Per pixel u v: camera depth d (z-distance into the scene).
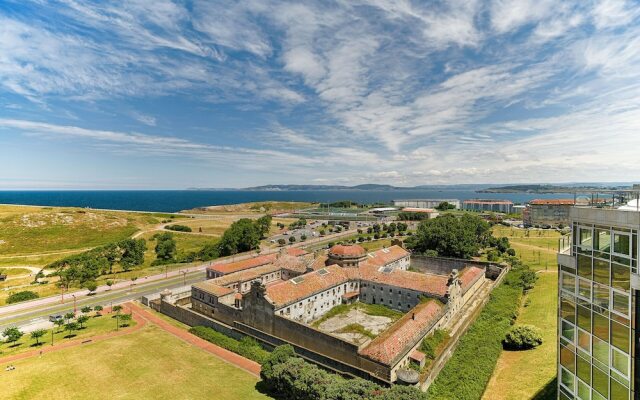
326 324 77.31
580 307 30.06
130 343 70.50
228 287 93.31
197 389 54.22
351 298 89.25
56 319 82.81
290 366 51.97
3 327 81.19
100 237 199.50
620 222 25.62
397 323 66.69
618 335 26.25
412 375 49.22
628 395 25.52
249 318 74.31
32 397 51.84
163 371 59.59
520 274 101.56
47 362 62.34
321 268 90.62
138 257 140.88
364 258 98.94
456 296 80.75
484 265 113.38
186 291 97.25
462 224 136.75
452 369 56.88
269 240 190.62
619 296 26.09
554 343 61.03
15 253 166.75
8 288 115.88
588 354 29.23
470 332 69.81
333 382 48.16
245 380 57.12
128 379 56.97
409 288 82.44
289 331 66.38
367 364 54.59
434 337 65.06
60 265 134.75
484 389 50.62
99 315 87.69
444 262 120.12
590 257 28.80
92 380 56.56
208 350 67.81
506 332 67.62
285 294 74.56
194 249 174.00
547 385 48.91
